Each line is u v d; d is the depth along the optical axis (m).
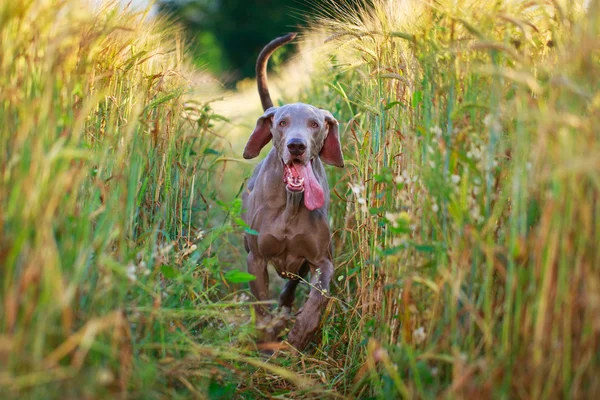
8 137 2.48
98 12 3.28
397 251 2.93
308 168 4.08
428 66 3.11
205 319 3.41
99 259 2.62
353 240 4.32
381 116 3.63
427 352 2.66
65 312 2.21
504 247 2.63
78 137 2.74
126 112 3.67
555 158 2.31
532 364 2.33
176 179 3.95
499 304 2.66
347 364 3.58
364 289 3.65
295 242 4.24
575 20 2.78
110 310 2.63
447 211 2.83
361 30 3.80
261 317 4.19
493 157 2.73
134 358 2.60
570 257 2.32
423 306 2.88
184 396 2.77
